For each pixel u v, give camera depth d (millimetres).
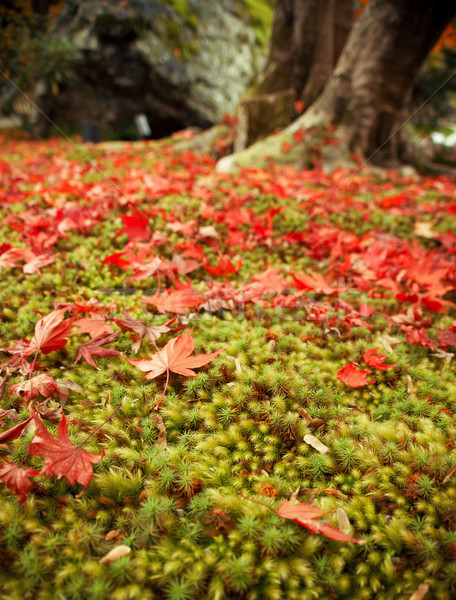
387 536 1081
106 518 1098
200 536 1069
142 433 1352
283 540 1016
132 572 963
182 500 1169
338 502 1163
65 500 1129
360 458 1284
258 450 1331
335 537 932
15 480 1058
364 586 994
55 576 963
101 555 1017
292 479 1254
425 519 1117
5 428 1328
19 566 977
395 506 1175
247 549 1018
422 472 1245
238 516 1115
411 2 5035
